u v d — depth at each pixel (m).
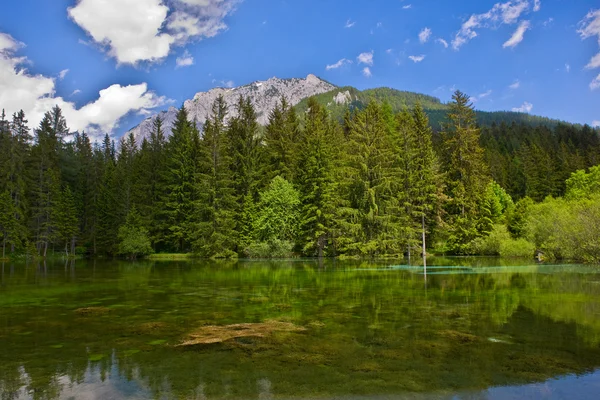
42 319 9.92
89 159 69.44
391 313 10.46
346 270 24.62
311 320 9.61
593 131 97.88
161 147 67.19
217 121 50.75
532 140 94.06
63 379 5.79
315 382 5.65
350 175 40.03
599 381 5.69
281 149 50.62
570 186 54.03
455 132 47.66
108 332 8.54
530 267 25.59
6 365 6.42
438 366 6.30
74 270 27.09
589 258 29.84
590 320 9.55
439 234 43.75
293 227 42.19
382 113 57.56
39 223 49.59
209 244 41.91
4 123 54.59
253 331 8.53
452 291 14.60
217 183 44.50
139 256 48.06
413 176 42.19
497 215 47.62
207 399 5.09
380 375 5.92
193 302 12.48
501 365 6.34
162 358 6.74
